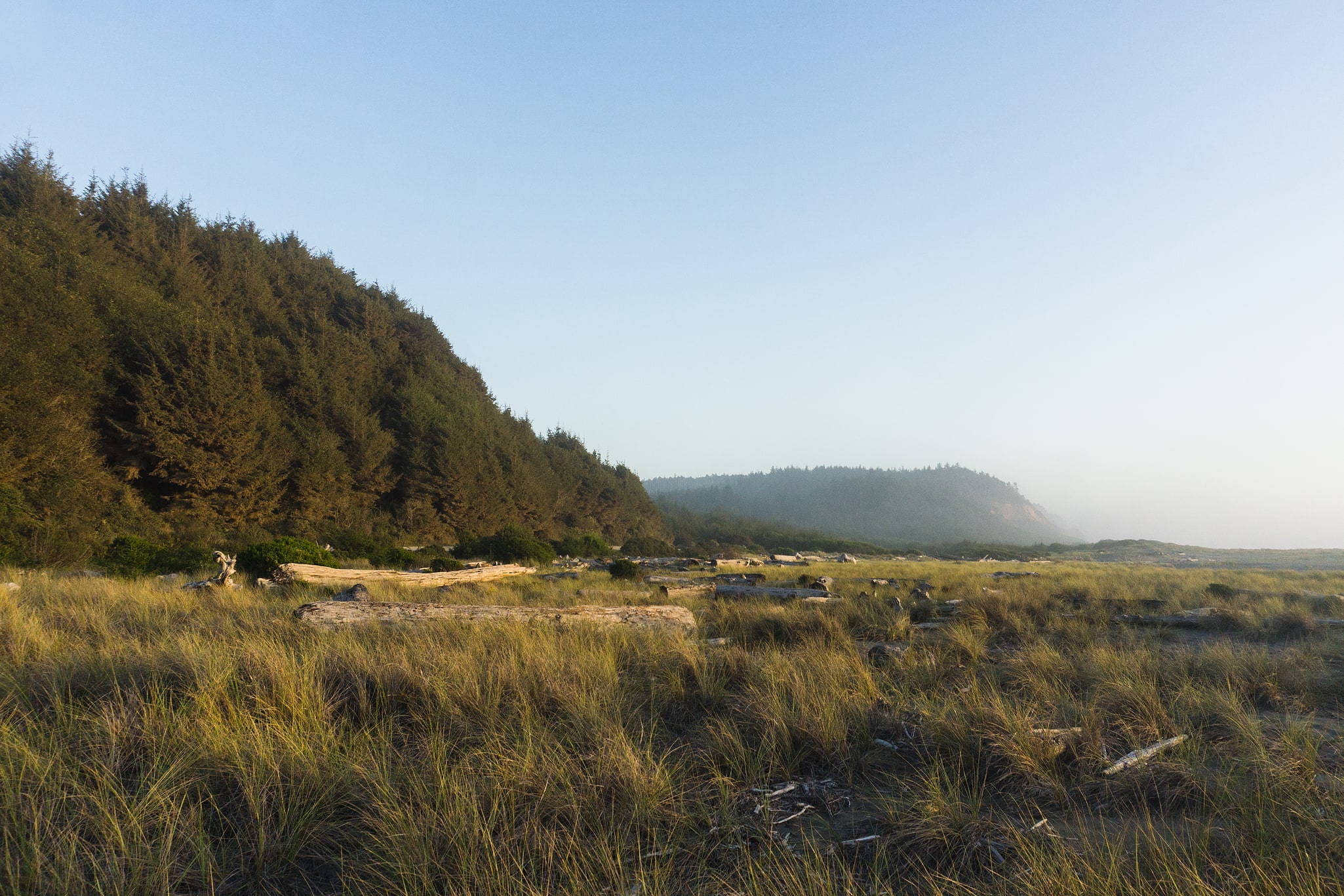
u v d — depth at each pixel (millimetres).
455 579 17578
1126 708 4801
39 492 20141
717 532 86500
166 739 3748
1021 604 11531
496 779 3410
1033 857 2793
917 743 4383
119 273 31766
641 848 3020
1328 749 4293
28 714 4074
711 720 4781
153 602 9906
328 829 3141
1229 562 50625
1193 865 2676
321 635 6707
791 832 3287
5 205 33094
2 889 2475
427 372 52562
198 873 2771
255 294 44375
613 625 8062
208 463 27516
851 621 10164
